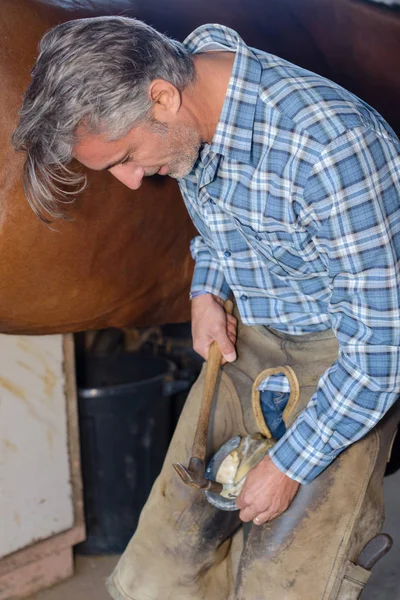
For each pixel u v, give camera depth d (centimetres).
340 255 136
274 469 149
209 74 139
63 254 177
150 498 175
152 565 170
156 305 209
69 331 200
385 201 134
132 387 244
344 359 142
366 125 133
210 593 173
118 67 124
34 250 172
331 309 144
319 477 153
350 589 150
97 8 177
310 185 133
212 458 167
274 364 171
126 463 251
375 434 157
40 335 210
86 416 242
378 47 230
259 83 137
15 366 216
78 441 236
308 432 146
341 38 226
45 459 228
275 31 212
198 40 150
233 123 136
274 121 135
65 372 229
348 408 142
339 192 131
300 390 164
